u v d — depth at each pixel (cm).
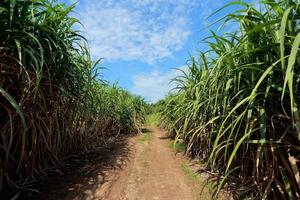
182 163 398
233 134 232
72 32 316
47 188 261
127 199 257
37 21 265
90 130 470
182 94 486
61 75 300
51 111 286
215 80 231
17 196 222
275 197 186
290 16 163
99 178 308
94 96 426
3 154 237
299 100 165
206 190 277
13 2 217
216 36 241
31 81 232
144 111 1062
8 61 237
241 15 190
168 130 736
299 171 172
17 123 236
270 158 188
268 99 193
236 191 229
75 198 246
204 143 354
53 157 325
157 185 299
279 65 172
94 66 439
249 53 194
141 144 582
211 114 292
